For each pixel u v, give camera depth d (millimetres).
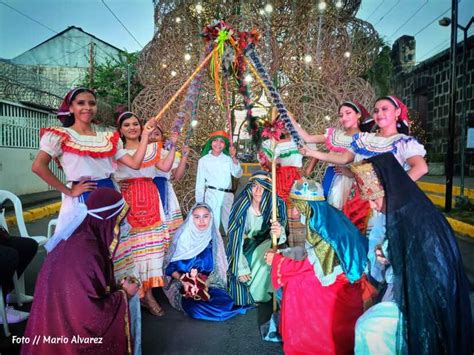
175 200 4680
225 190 5512
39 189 12180
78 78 18984
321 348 2838
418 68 17203
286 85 6543
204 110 6520
